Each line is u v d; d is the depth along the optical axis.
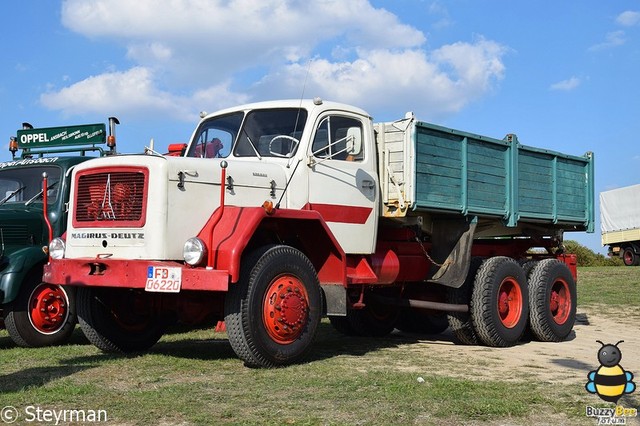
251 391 5.28
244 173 6.77
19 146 10.04
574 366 6.89
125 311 7.32
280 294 6.32
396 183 7.91
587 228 10.91
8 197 9.17
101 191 6.62
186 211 6.37
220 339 8.66
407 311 10.20
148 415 4.61
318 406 4.85
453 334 9.49
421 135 7.95
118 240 6.44
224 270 5.93
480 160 8.80
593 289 16.95
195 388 5.38
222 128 7.75
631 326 11.09
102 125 9.60
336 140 7.55
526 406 4.91
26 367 6.37
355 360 6.89
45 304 8.18
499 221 9.32
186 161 6.47
